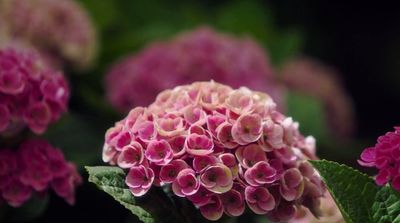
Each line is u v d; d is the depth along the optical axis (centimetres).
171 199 77
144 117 77
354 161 156
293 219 81
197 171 73
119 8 175
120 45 151
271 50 166
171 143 75
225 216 78
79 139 121
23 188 86
